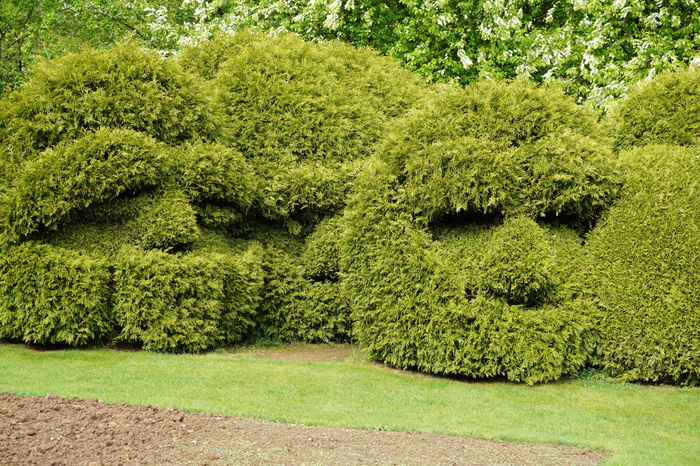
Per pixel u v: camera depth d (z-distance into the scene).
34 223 7.25
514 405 6.12
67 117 7.62
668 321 6.62
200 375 6.57
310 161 9.09
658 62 12.16
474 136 7.24
